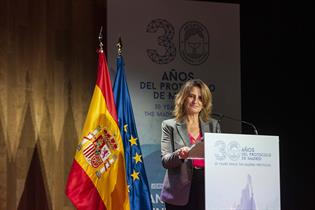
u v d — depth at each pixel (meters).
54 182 5.43
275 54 6.37
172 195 4.33
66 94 5.57
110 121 4.88
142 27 5.68
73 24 5.67
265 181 3.99
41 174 5.38
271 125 6.29
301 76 6.42
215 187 3.84
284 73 6.37
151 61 5.70
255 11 6.35
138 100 5.62
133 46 5.64
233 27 6.00
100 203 4.73
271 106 6.30
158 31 5.74
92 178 4.74
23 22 5.45
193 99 4.55
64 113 5.54
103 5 5.81
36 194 5.35
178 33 5.82
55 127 5.48
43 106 5.46
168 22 5.79
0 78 5.30
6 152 5.25
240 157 3.93
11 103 5.32
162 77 5.73
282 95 6.35
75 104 5.60
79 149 4.77
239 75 5.96
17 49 5.40
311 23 6.42
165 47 5.76
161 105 5.71
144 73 5.66
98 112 4.87
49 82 5.50
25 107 5.38
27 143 5.35
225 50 5.95
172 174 4.38
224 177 3.87
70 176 4.72
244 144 3.96
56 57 5.56
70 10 5.66
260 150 4.00
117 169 4.82
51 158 5.43
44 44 5.52
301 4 6.40
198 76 5.84
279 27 6.40
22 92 5.38
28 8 5.48
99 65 5.04
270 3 6.40
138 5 5.68
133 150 5.10
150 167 5.60
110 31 5.56
